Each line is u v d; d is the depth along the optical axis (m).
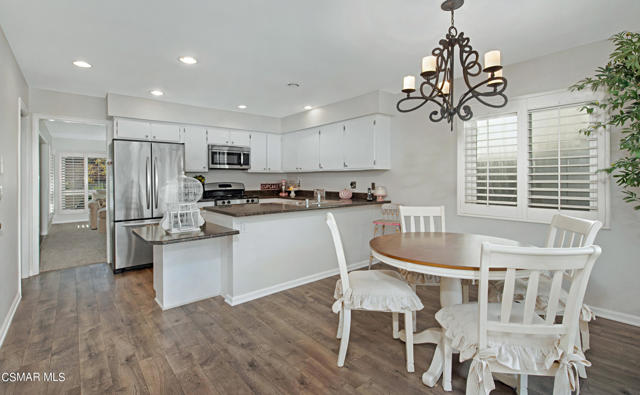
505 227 3.22
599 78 2.31
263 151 5.60
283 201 5.58
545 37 2.53
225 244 3.07
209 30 2.39
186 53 2.81
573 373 1.35
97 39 2.54
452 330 1.61
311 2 2.02
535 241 3.01
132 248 4.03
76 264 4.34
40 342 2.24
